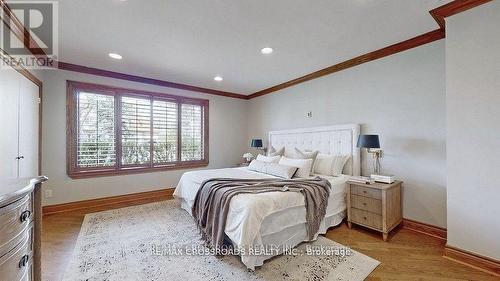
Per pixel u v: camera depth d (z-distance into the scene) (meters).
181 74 4.00
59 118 3.41
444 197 2.50
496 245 1.84
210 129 5.15
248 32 2.48
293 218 2.19
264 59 3.29
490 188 1.87
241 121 5.69
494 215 1.85
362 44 2.81
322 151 3.70
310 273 1.84
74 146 3.53
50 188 3.34
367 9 2.06
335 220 2.80
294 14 2.13
